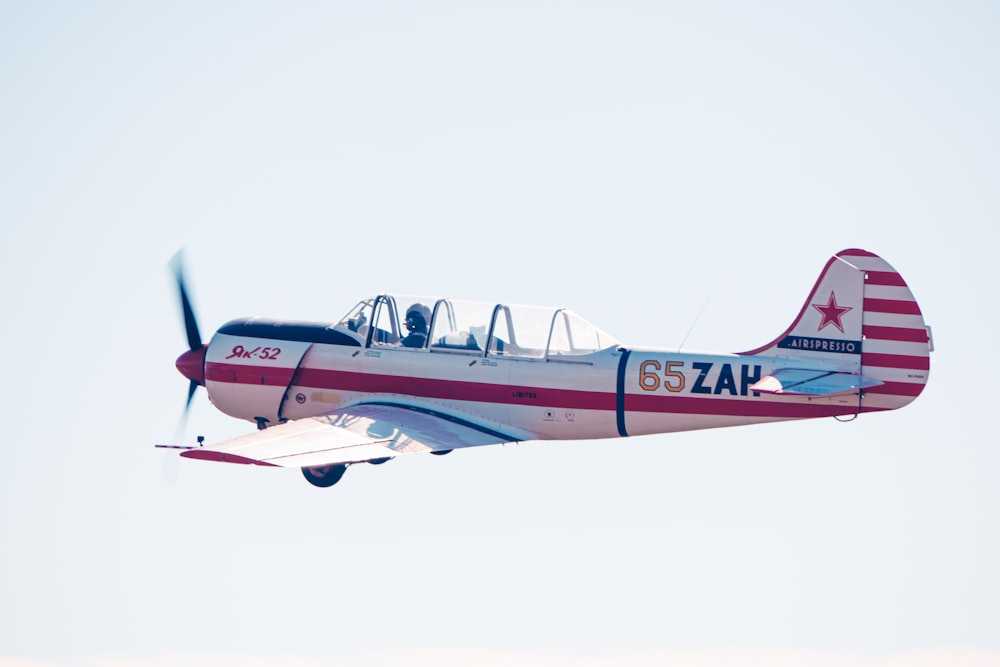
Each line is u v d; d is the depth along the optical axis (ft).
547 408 282.15
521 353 284.00
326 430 261.65
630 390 277.44
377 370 291.38
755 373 272.10
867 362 268.62
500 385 284.00
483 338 286.46
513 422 284.82
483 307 288.51
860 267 269.64
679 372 275.80
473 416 286.46
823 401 270.05
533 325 284.61
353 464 271.08
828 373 269.44
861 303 269.44
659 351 278.87
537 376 281.95
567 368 280.72
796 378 269.64
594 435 284.20
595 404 279.49
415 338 290.97
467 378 285.84
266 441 250.78
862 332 269.23
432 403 288.51
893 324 268.21
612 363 278.87
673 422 278.26
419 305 291.99
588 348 281.54
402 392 289.94
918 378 266.98
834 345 270.26
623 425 280.31
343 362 294.05
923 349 267.18
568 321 283.38
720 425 276.21
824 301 270.87
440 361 287.69
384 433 264.52
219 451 238.48
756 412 273.13
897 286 268.21
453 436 273.95
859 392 268.62
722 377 273.75
